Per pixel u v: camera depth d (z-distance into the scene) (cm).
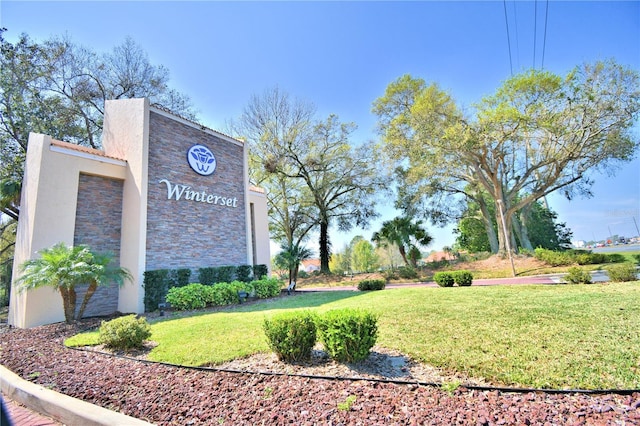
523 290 858
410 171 2106
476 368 311
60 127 1507
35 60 1459
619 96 1445
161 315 822
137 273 917
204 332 553
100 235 942
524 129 1623
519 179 2009
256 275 1349
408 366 334
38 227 795
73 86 1583
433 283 1716
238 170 1364
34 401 306
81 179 922
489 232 2319
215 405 269
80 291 873
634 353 324
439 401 247
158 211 1014
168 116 1108
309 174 2419
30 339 603
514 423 209
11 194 1134
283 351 368
